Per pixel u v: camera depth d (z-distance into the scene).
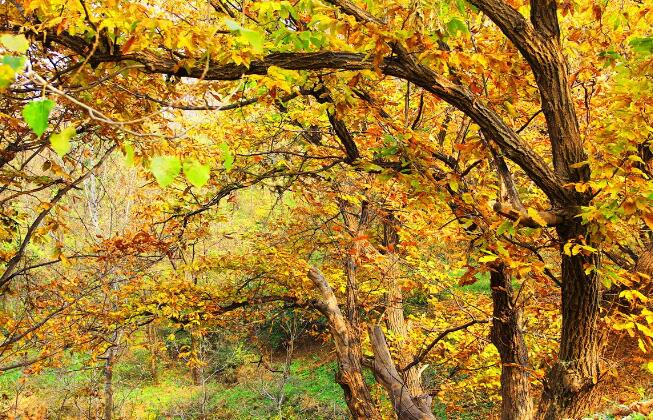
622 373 4.96
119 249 6.54
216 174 6.46
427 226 6.20
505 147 3.29
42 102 1.31
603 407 4.39
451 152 4.71
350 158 5.33
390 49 3.20
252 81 4.07
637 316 3.23
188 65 2.72
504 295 4.70
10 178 4.21
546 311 5.76
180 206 7.04
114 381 14.34
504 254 3.29
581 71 3.78
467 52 3.30
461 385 7.86
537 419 3.82
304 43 2.95
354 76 3.19
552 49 3.21
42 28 2.68
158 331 15.25
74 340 6.59
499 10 3.15
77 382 12.11
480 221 3.75
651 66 2.88
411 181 3.68
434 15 2.67
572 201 3.30
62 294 6.26
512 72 3.86
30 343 5.58
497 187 3.94
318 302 6.33
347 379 5.66
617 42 4.11
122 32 2.79
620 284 3.90
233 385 15.26
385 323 9.02
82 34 2.71
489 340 6.04
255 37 1.80
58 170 4.16
